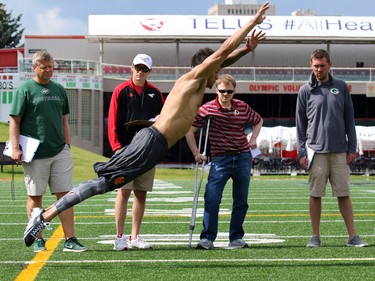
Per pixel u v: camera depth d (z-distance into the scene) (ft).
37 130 26.76
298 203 51.29
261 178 110.63
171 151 152.25
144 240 30.48
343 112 28.27
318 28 163.63
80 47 169.58
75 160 114.32
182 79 21.85
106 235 32.40
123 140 28.17
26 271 22.30
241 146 28.27
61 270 22.52
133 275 21.59
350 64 173.37
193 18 162.91
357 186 79.05
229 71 149.69
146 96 28.32
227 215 41.68
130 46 169.58
